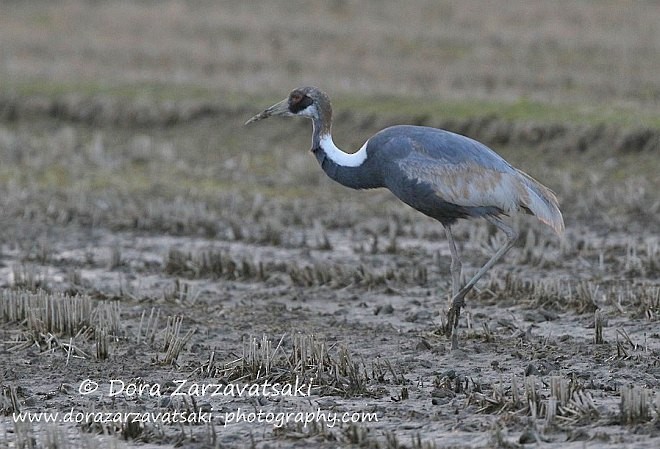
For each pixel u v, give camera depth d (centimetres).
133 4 3947
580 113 2367
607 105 2442
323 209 2023
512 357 1188
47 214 1989
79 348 1229
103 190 2148
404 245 1775
